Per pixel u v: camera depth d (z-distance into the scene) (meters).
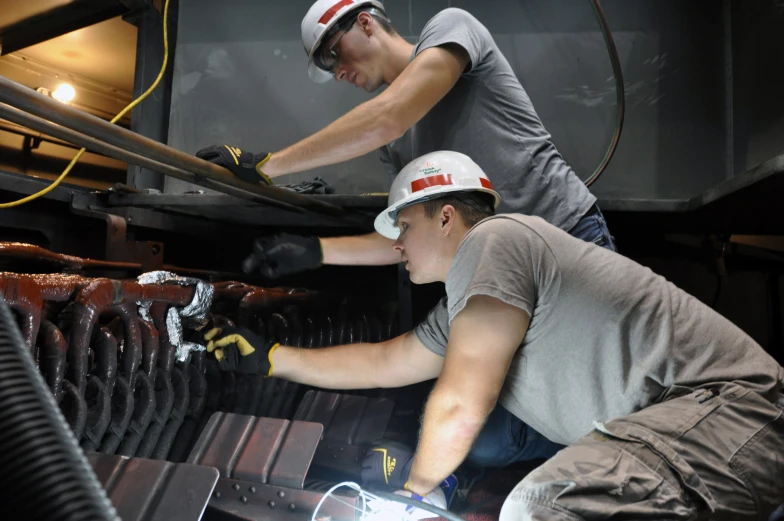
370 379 2.04
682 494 1.22
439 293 3.54
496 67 2.13
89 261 2.20
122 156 1.71
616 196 3.32
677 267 3.55
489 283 1.39
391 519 1.63
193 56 3.56
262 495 1.71
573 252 1.49
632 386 1.42
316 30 2.09
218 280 2.95
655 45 3.33
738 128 3.22
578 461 1.23
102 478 1.50
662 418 1.30
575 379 1.48
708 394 1.34
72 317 1.61
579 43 3.34
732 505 1.26
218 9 3.56
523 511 1.19
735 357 1.43
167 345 1.86
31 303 1.40
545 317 1.45
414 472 1.49
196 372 2.03
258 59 3.53
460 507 2.11
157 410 1.81
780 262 3.57
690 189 3.29
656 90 3.32
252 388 2.20
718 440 1.28
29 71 4.29
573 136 3.34
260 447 1.80
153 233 3.25
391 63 2.16
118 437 1.64
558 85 3.35
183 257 3.49
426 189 1.76
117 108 4.92
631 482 1.20
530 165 2.13
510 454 2.28
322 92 3.48
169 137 3.55
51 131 1.49
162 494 1.48
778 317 3.54
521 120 2.16
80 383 1.53
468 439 1.40
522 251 1.45
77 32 3.90
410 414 2.73
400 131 1.88
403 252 1.84
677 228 3.31
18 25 3.70
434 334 1.94
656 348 1.41
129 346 1.71
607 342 1.43
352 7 2.06
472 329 1.41
